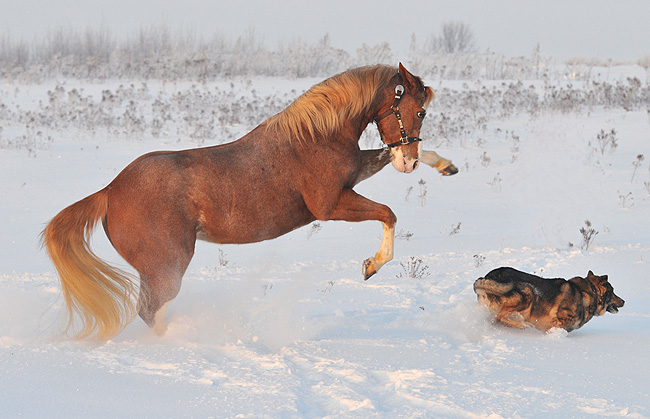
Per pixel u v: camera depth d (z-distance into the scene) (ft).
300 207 26.37
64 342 23.71
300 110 26.05
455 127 104.99
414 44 191.42
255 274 41.47
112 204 25.18
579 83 149.28
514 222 59.67
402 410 17.39
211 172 25.13
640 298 33.73
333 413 17.39
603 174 78.28
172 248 24.71
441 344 24.54
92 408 17.21
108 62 196.75
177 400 17.93
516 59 184.03
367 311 32.09
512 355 22.86
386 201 69.92
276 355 22.33
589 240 49.03
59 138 100.53
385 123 27.78
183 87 151.12
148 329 26.86
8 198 67.10
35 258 46.55
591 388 19.17
